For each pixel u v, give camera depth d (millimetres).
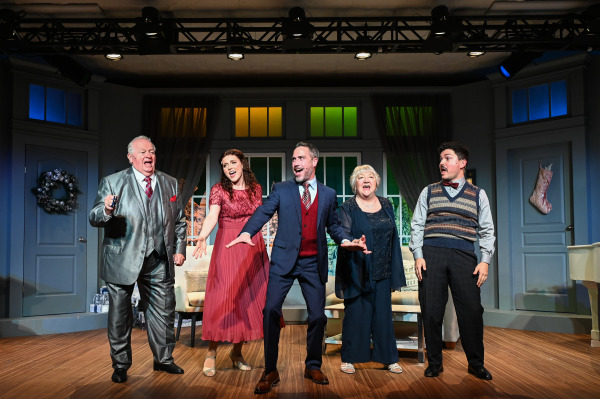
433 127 7234
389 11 5422
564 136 6113
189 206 7332
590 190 5941
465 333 3414
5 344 5020
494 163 6801
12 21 5199
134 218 3311
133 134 7125
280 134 7410
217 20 5336
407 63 6770
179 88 7242
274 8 5316
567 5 5273
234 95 7324
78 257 6477
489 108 6895
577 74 6055
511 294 6480
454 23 5203
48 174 6195
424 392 3027
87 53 5457
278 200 3193
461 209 3430
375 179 3621
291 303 6988
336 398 2900
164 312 3518
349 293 3480
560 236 6191
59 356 4309
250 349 4578
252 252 3539
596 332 4777
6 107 6043
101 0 5074
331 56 6496
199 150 7176
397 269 3568
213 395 2957
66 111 6551
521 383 3254
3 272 5914
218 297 3455
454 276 3402
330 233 3334
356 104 7434
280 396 2943
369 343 3506
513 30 5402
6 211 5984
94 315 6230
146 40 5215
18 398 2912
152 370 3643
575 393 3004
